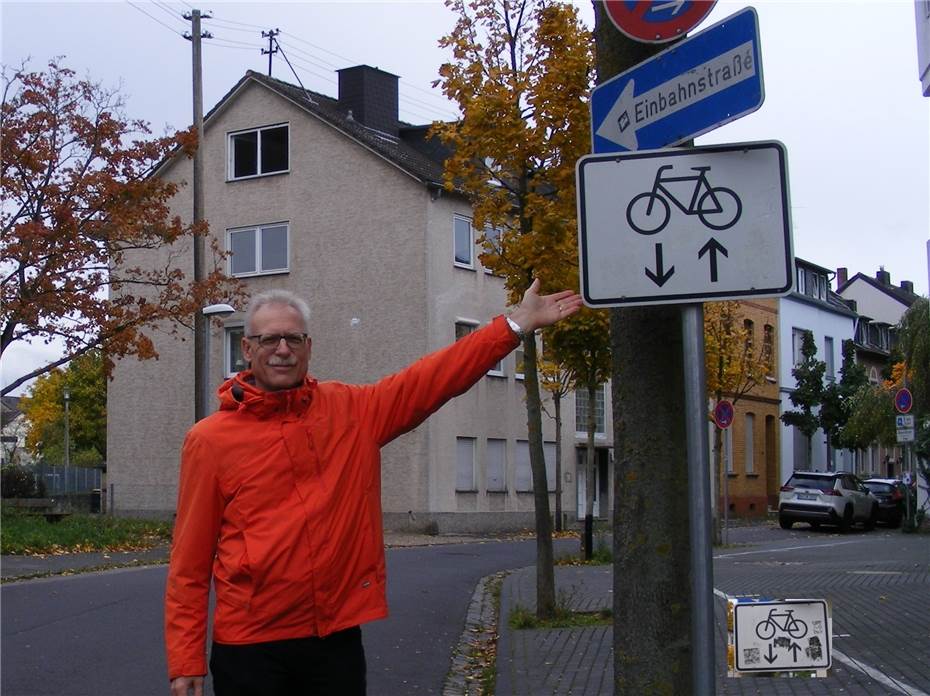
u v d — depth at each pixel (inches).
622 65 170.9
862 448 1817.2
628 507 163.3
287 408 157.6
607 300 139.7
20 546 861.8
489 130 495.2
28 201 974.4
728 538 1249.4
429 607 561.6
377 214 1269.7
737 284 137.3
